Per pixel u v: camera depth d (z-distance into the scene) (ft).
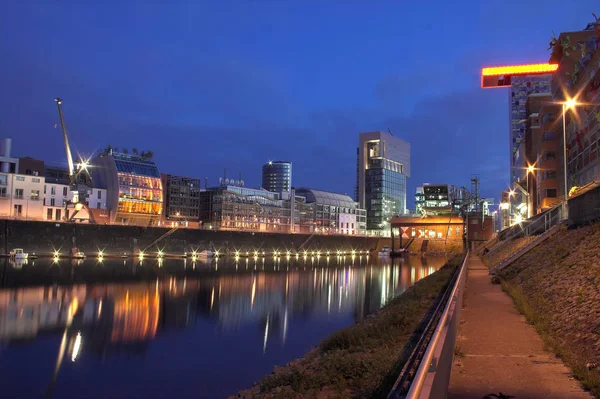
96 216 448.24
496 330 55.98
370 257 569.23
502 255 179.73
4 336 111.75
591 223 93.86
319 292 207.51
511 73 541.34
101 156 491.31
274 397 46.29
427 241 628.28
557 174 280.92
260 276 280.10
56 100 413.59
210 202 583.17
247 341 107.14
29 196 393.91
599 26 226.58
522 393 33.24
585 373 35.99
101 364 88.43
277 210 647.15
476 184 654.94
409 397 15.94
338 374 48.37
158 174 508.94
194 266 334.03
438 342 25.62
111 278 237.04
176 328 122.42
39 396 71.61
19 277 224.94
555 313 59.06
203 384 75.25
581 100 233.35
